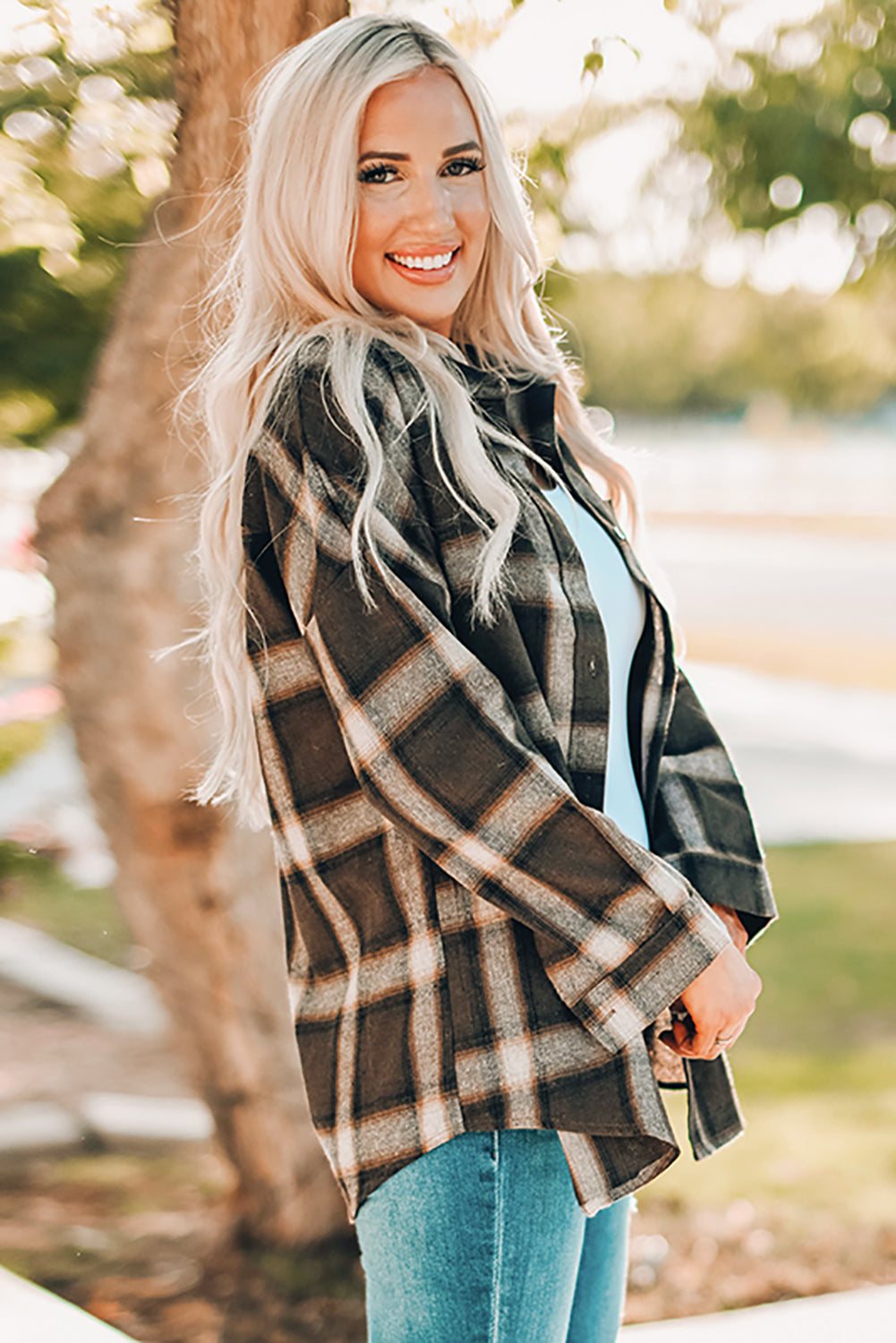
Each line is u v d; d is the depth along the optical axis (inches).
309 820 60.3
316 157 60.4
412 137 62.1
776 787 386.0
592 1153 55.4
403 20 62.9
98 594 110.7
